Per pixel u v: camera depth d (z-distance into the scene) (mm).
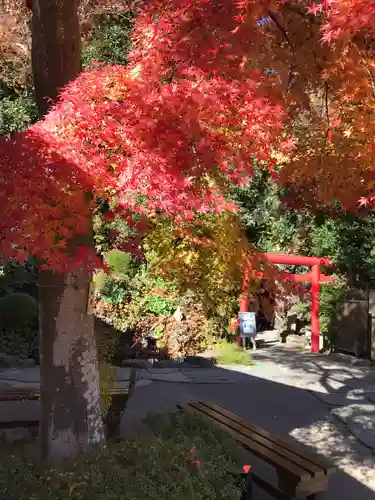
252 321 14961
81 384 3834
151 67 3543
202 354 12102
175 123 3131
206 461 3812
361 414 7645
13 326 11414
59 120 3119
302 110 4742
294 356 13938
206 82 3377
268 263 5000
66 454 3750
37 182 2846
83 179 2959
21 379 9055
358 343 13484
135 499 3143
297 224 16531
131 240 4086
